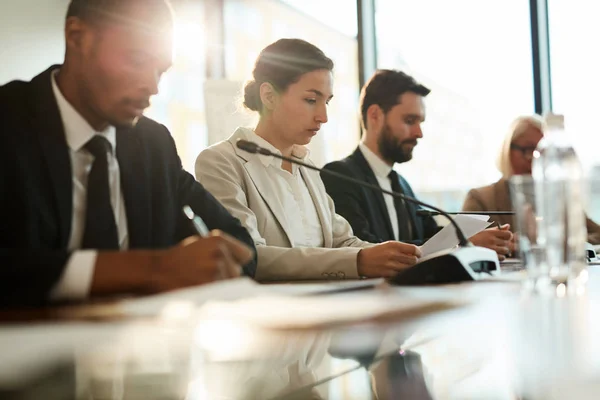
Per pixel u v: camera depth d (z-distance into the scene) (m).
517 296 0.97
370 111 3.14
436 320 0.70
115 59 1.36
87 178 1.38
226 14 5.04
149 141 1.60
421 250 1.96
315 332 0.61
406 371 0.46
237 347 0.53
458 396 0.38
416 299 0.89
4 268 0.94
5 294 0.93
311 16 5.03
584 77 4.59
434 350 0.53
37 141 1.32
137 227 1.49
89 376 0.42
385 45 5.03
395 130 3.10
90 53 1.36
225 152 2.21
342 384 0.42
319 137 3.45
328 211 2.49
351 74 5.05
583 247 1.21
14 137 1.30
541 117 3.83
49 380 0.40
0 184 1.26
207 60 5.02
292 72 2.33
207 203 1.72
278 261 1.83
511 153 3.65
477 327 0.65
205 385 0.41
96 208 1.36
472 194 3.67
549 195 1.18
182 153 4.90
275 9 5.05
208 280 0.98
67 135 1.37
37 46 4.75
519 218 1.20
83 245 1.33
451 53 4.77
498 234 2.16
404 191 3.21
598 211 3.43
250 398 0.38
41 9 4.77
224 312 0.73
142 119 1.62
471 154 4.63
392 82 3.12
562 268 1.17
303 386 0.42
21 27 4.65
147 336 0.57
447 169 4.64
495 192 3.62
